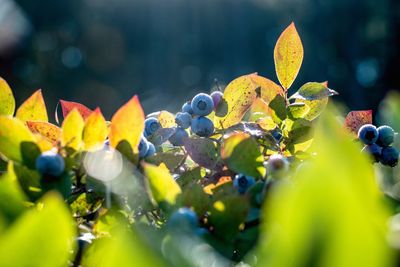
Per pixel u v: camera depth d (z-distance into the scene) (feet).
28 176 1.37
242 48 33.40
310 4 30.83
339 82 29.60
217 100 1.63
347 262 0.78
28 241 0.91
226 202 1.28
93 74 31.48
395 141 1.63
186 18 33.45
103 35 31.76
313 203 0.79
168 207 1.32
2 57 24.64
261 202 1.34
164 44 33.42
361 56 29.63
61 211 0.92
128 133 1.42
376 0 28.71
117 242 0.86
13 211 1.11
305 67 30.42
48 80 29.22
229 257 1.26
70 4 31.94
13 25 26.25
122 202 1.40
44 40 31.19
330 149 0.81
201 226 1.30
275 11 32.63
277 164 1.36
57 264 0.92
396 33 27.73
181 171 1.59
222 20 33.47
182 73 33.50
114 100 31.19
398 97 1.56
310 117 1.68
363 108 27.35
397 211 1.22
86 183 1.42
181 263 0.92
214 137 1.63
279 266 0.83
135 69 32.83
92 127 1.41
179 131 1.62
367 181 0.85
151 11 33.24
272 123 1.65
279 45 1.66
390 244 0.90
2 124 1.37
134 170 1.42
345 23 29.99
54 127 1.54
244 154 1.42
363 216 0.78
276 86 1.67
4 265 0.90
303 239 0.80
